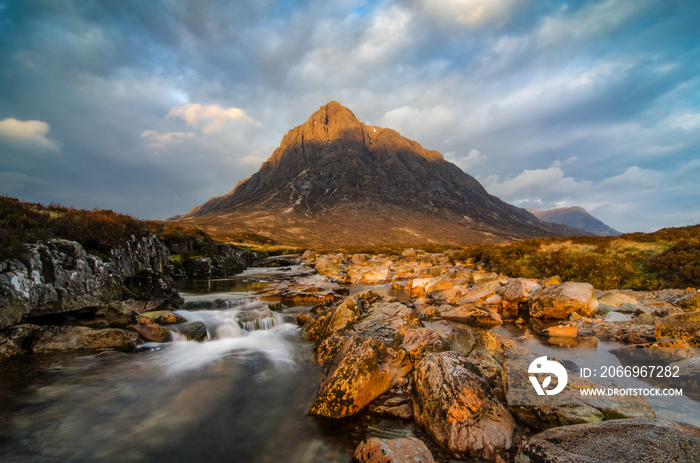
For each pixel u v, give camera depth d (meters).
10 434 2.85
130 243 8.33
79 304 5.47
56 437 2.84
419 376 3.15
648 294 7.50
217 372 4.18
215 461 2.60
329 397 3.21
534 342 5.13
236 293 9.41
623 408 2.62
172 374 4.08
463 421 2.59
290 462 2.56
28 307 4.63
